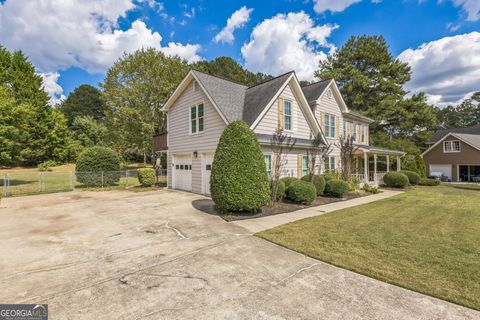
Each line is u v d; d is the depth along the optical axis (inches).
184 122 539.2
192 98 512.4
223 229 241.1
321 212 320.5
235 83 557.3
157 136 667.4
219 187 297.0
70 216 298.5
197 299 118.4
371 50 1078.4
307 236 214.5
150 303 115.3
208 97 444.5
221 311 108.8
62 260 166.1
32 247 191.6
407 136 1163.9
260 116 409.1
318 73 1190.3
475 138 1022.4
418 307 111.3
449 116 1935.3
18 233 228.7
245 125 314.2
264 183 304.7
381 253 174.6
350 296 120.6
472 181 981.8
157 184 688.4
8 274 145.9
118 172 657.6
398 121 1048.2
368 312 107.7
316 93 608.1
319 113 603.2
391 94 1038.4
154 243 200.2
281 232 226.2
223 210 307.7
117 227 248.4
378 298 118.9
